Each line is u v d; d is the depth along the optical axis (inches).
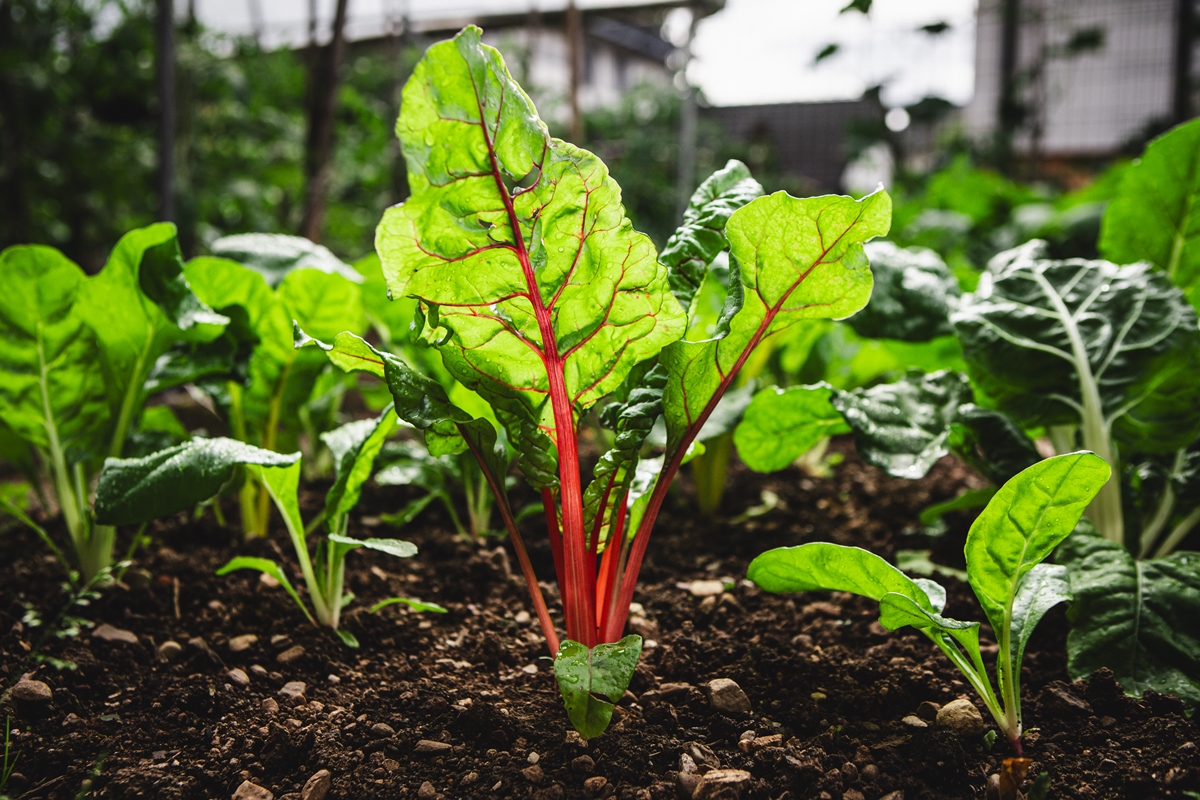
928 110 336.5
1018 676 51.5
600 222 49.8
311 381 88.8
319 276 84.3
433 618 74.5
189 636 69.2
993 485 72.4
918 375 78.2
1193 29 316.8
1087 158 375.9
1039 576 55.6
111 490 59.5
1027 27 372.2
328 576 70.8
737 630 71.1
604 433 120.0
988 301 76.8
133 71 189.2
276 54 257.4
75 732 55.2
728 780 48.7
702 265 60.8
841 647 67.4
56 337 73.4
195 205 170.9
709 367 55.7
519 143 46.8
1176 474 71.5
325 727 56.2
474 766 51.6
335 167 302.4
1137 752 50.8
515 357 53.7
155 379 80.2
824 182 473.4
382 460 96.3
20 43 179.9
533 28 287.4
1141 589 59.8
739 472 120.8
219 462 60.9
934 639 53.3
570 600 55.1
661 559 88.4
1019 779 47.9
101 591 73.7
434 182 45.8
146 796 49.2
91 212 199.0
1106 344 71.6
